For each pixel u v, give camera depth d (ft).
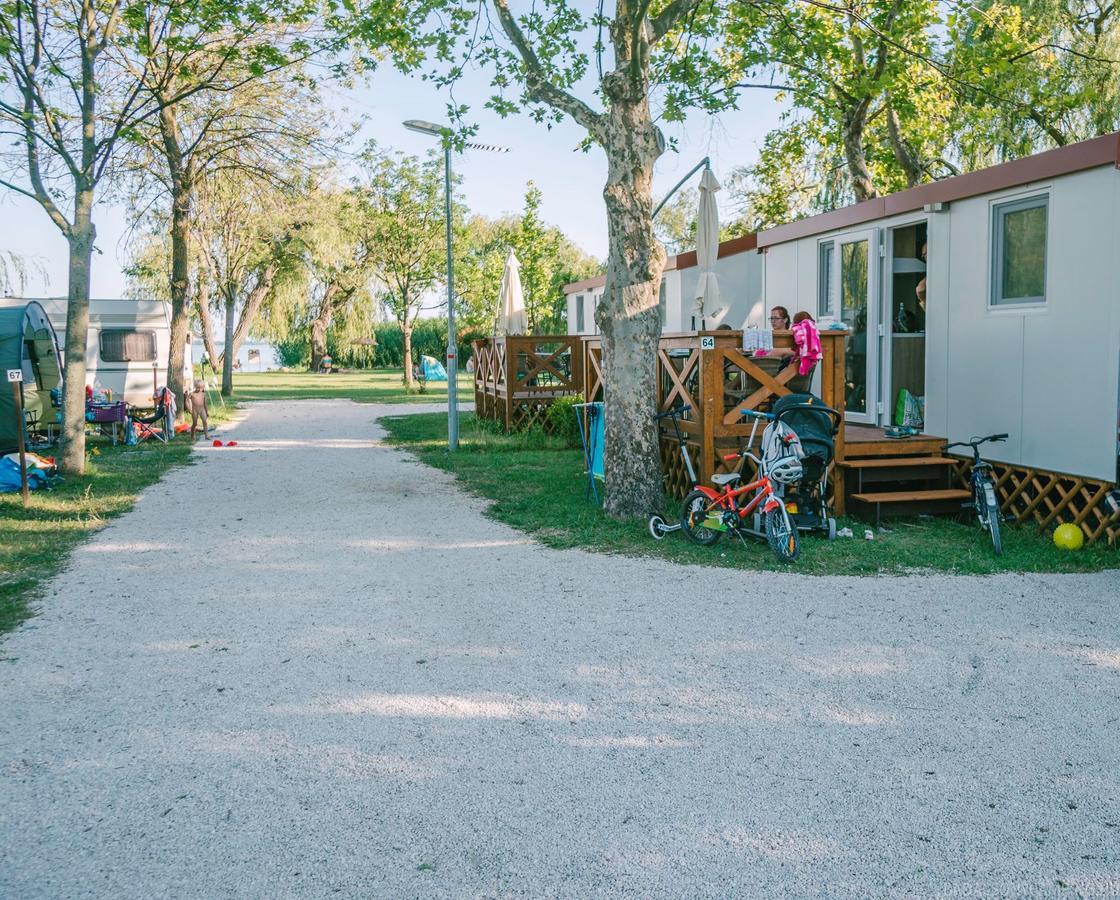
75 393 40.45
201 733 13.82
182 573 23.62
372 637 18.30
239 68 46.93
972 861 10.29
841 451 29.55
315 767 12.67
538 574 23.11
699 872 10.12
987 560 23.73
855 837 10.80
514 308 60.75
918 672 15.99
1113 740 13.28
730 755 12.92
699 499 25.88
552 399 57.06
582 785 12.09
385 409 81.51
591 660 16.81
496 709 14.64
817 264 38.04
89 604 20.77
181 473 41.91
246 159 63.62
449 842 10.75
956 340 30.60
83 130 40.04
